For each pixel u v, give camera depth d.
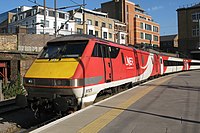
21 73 21.92
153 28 96.75
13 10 81.88
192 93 13.85
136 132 6.73
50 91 9.98
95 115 8.77
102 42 12.36
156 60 27.86
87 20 67.19
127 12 84.69
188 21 79.19
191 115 8.51
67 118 8.41
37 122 11.77
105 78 12.12
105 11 86.88
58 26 61.19
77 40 11.35
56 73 10.03
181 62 46.34
